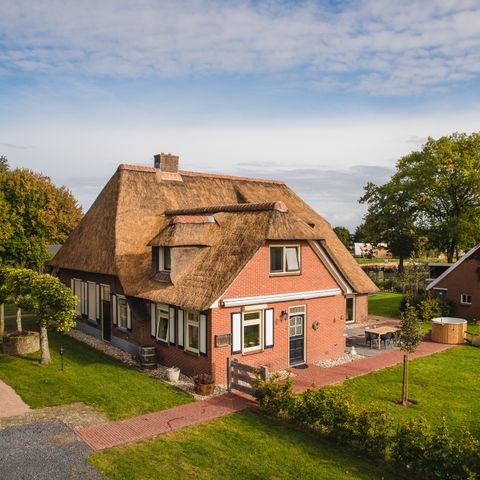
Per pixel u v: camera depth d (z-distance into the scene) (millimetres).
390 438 10945
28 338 19969
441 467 9883
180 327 17719
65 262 26188
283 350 18453
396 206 48062
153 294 18188
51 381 16250
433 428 13117
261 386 14023
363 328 27109
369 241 53375
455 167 42188
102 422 12867
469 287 30000
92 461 10594
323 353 20062
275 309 18109
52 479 9773
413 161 46281
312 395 12859
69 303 17828
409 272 35812
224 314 16484
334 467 10672
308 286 19234
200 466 10523
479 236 42625
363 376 17797
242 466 10586
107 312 22812
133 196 23906
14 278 18625
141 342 19672
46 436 11891
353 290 20953
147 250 21719
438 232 44312
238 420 13258
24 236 23719
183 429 12547
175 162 26859
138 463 10562
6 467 10250
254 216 18219
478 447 9977
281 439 12062
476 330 27156
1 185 44719
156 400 14695
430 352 21719
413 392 16141
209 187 27359
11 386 15688
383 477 10258
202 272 17438
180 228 17984
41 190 49250
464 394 16031
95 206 26438
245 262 16500
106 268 21438
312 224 27609
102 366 18391
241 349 17000
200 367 16703
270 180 31156
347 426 11602
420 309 29750
